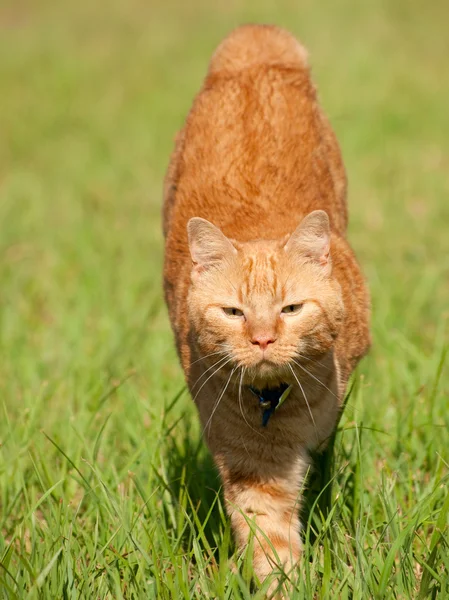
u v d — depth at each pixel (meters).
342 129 22.36
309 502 8.79
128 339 12.38
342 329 8.36
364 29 34.53
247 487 7.90
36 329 13.31
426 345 11.77
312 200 9.29
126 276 14.79
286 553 7.69
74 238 16.77
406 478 8.85
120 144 23.75
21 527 8.31
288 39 10.94
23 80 31.70
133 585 7.34
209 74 10.83
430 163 20.30
